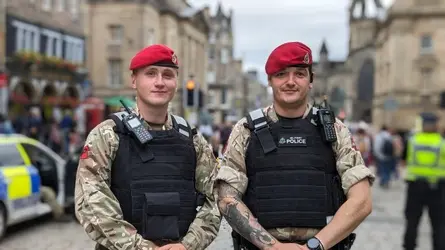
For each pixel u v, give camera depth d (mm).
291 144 3107
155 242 2980
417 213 7410
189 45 54906
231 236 3537
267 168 3094
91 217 2861
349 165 3084
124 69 42375
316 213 3043
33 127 18719
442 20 51531
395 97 52125
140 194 2973
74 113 31250
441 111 50281
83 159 2998
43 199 9930
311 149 3109
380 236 9109
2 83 19656
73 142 21641
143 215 2957
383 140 18125
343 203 3064
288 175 3068
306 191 3051
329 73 107625
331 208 3094
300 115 3205
